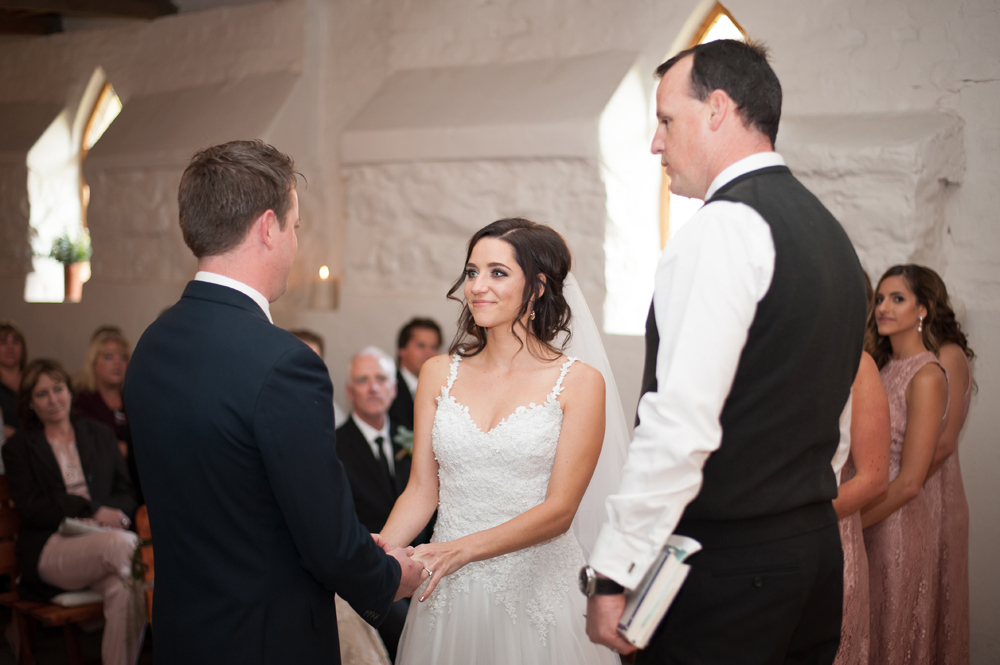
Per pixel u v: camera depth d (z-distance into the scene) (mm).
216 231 1306
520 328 1822
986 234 2840
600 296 3576
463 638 1716
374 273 4191
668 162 1376
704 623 1245
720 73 1289
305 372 1247
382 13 4406
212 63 4965
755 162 1289
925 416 2172
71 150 5785
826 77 3131
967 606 2377
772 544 1229
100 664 3088
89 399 3861
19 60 5875
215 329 1270
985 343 2807
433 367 1900
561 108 3590
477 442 1735
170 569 1290
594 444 1732
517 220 1835
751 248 1180
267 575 1263
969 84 2861
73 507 3002
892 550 2172
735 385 1221
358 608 1365
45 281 5754
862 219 2883
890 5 3006
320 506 1232
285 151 4492
